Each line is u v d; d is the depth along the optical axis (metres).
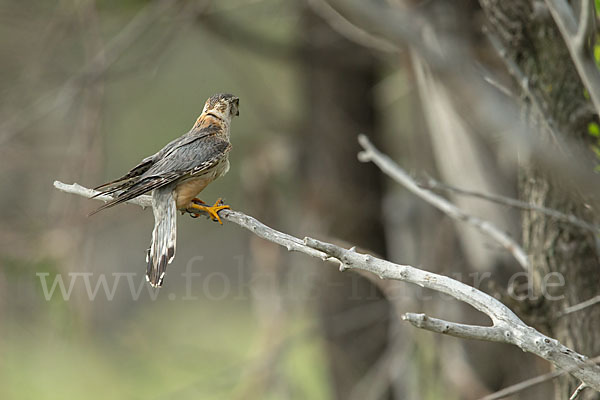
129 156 20.20
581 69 6.08
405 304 12.08
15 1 14.34
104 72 12.73
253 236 15.11
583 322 7.47
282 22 14.90
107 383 14.72
